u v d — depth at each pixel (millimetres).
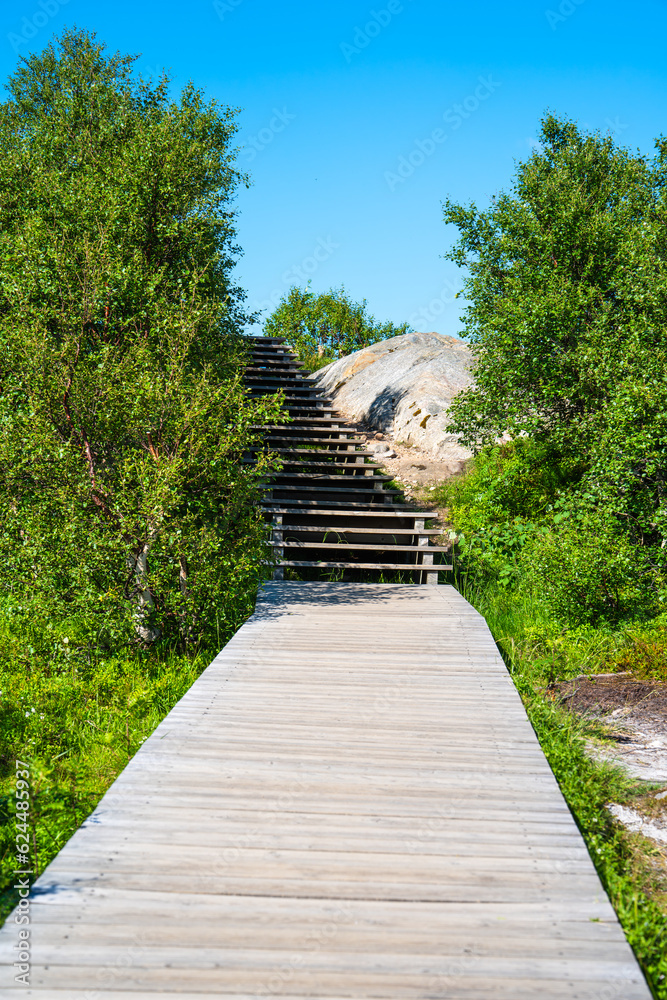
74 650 6395
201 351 9094
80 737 5273
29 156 9680
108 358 7141
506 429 10828
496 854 3350
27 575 6492
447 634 7008
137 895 2979
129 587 6781
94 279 7352
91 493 6590
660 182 9859
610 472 8234
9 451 6371
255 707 5082
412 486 13250
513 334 10062
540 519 10492
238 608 7527
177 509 7078
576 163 10500
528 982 2559
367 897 3004
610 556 7816
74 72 11438
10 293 7188
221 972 2561
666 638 6984
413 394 16328
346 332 32031
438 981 2551
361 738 4590
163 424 6898
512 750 4457
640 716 5723
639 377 8312
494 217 10812
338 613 7750
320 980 2535
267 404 7441
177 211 9195
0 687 5988
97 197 8609
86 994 2443
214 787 3914
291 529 9992
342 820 3607
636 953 3021
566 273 10102
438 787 3971
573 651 7188
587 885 3137
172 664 6578
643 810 4402
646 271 8750
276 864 3223
